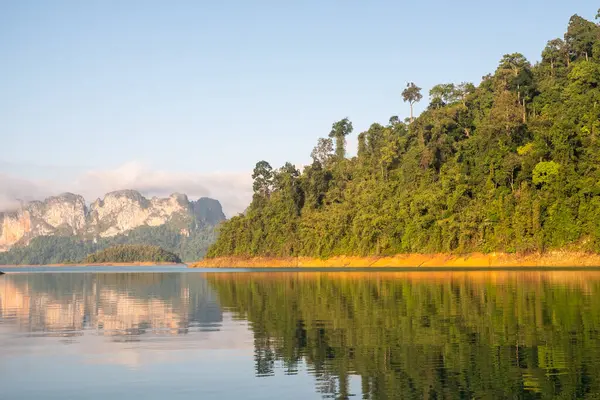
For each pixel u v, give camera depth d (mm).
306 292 60844
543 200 113562
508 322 32688
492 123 133625
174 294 64125
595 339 26922
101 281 107938
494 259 117438
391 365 22531
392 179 164375
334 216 164000
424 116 174125
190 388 19844
